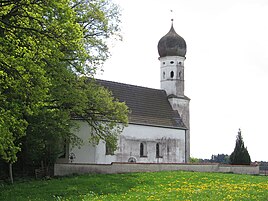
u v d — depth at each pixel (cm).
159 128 5656
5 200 2545
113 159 5009
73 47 2366
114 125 4138
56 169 4000
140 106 5750
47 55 2267
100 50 3825
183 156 5866
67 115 3544
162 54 6612
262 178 3734
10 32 2178
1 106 2308
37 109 2462
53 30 2261
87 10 3762
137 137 5359
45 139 3728
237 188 2650
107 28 3900
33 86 2261
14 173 3984
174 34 6619
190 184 3059
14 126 2358
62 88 3422
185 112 6388
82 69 3431
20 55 2189
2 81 2234
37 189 2956
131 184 3112
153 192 2525
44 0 2170
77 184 3138
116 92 5631
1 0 2161
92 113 4103
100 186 3008
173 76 6494
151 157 5478
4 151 2311
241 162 6650
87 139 4712
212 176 3747
